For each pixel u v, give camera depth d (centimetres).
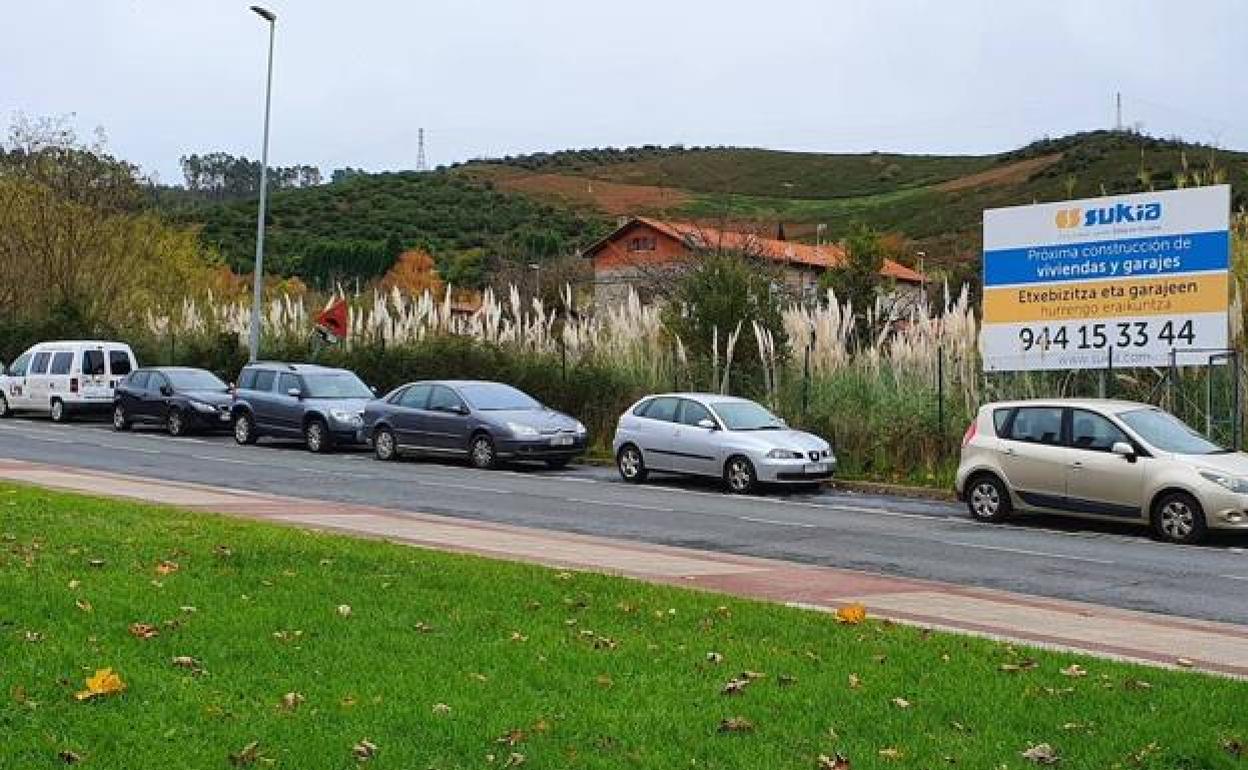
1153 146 7750
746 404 2212
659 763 548
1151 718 636
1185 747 585
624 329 2745
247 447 2806
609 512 1744
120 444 2764
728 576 1165
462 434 2438
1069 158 8356
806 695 669
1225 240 2036
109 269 4475
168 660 691
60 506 1349
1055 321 2211
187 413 3067
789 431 2155
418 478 2177
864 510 1870
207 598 857
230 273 6656
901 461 2238
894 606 1023
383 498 1856
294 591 902
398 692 644
